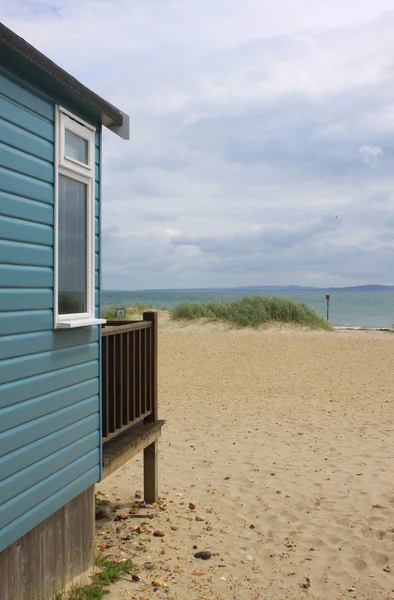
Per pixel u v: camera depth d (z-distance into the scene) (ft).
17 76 11.82
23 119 12.05
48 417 13.03
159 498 21.12
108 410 17.29
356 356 58.85
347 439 28.50
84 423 14.79
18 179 11.87
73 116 14.12
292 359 56.65
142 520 19.29
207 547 17.31
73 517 14.56
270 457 25.73
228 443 27.99
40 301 12.69
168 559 16.51
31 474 12.34
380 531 17.95
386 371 49.85
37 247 12.59
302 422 32.09
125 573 15.60
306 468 24.14
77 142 14.67
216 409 35.42
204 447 27.32
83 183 14.96
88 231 15.12
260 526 18.75
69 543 14.33
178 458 25.71
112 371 17.71
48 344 13.01
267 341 70.38
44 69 12.00
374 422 31.86
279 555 16.71
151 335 21.06
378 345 67.51
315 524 18.71
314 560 16.40
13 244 11.69
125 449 17.60
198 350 62.39
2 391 11.31
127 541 17.70
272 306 86.99
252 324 83.20
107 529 18.60
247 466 24.54
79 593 14.08
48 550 13.34
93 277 15.25
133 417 19.13
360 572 15.66
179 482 22.82
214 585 14.99
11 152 11.63
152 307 102.32
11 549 11.88
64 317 13.78
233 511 19.99
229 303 90.43
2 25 10.46
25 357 12.12
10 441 11.58
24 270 12.07
